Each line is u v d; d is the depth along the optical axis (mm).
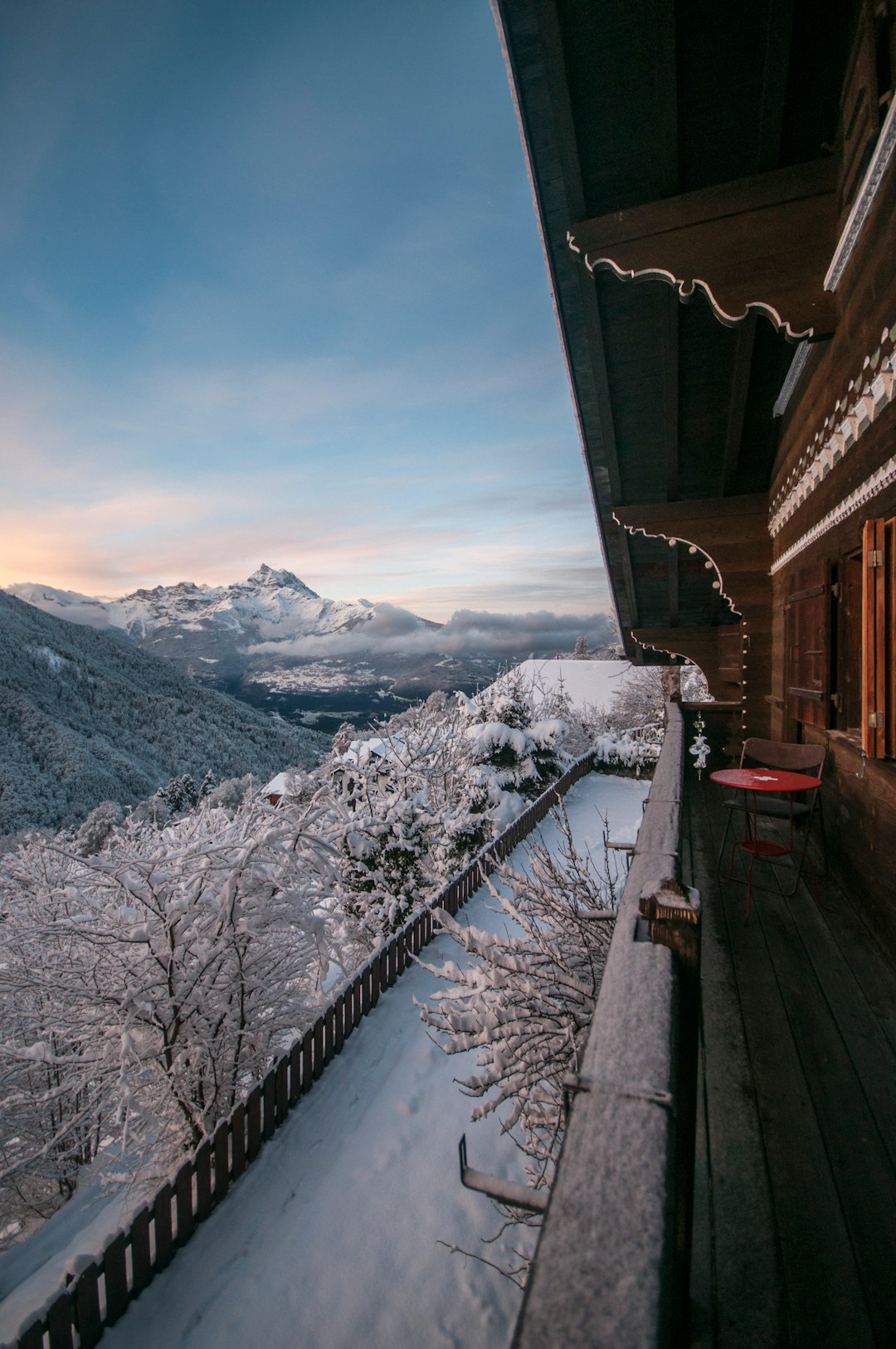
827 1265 1734
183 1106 6191
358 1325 3557
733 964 3242
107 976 6496
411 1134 4941
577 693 42875
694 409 6172
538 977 3787
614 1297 825
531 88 3971
